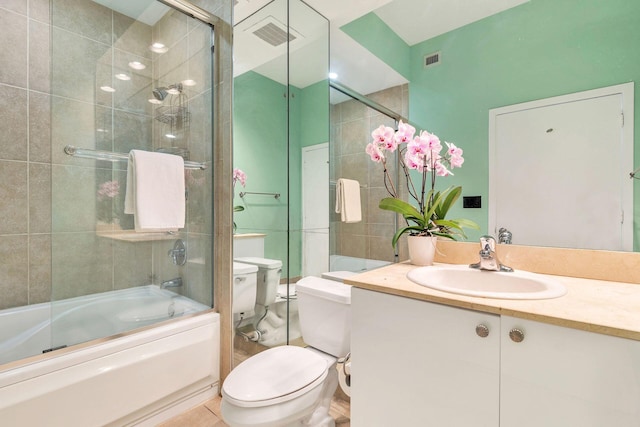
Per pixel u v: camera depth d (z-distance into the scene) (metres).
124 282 1.91
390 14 1.60
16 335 1.65
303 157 1.87
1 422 1.07
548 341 0.69
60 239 1.73
